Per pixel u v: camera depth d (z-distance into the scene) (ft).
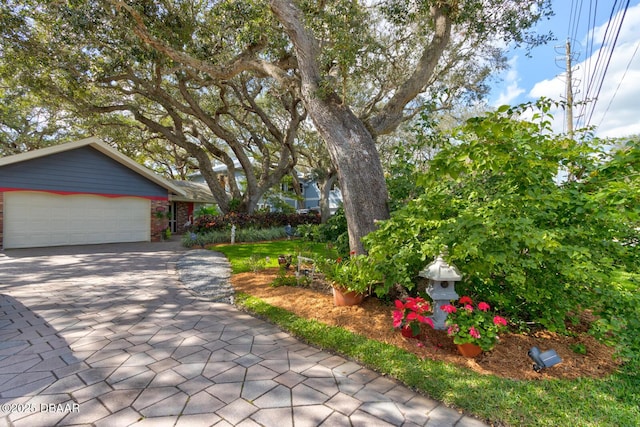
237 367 9.39
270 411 7.32
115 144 58.75
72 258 28.60
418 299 10.80
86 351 10.25
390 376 9.00
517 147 8.98
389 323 12.32
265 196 69.51
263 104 56.65
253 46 22.86
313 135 61.52
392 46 26.91
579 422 6.84
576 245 9.99
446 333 11.34
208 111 50.39
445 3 17.58
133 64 35.45
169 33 24.76
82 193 37.24
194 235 39.93
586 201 9.80
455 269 10.71
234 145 49.47
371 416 7.20
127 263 26.61
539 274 10.57
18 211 33.22
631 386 8.38
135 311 14.44
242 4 20.51
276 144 62.85
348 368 9.48
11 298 16.01
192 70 33.63
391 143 55.11
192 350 10.49
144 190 43.27
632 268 10.88
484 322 9.95
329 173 65.36
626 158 9.21
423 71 17.83
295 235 51.03
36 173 33.88
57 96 36.63
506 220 9.06
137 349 10.47
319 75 17.13
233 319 13.67
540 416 7.03
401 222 11.55
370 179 15.42
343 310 13.78
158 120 56.70
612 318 9.30
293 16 16.63
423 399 7.95
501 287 11.77
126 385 8.28
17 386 8.16
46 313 13.87
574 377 8.83
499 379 8.50
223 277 21.54
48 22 27.14
